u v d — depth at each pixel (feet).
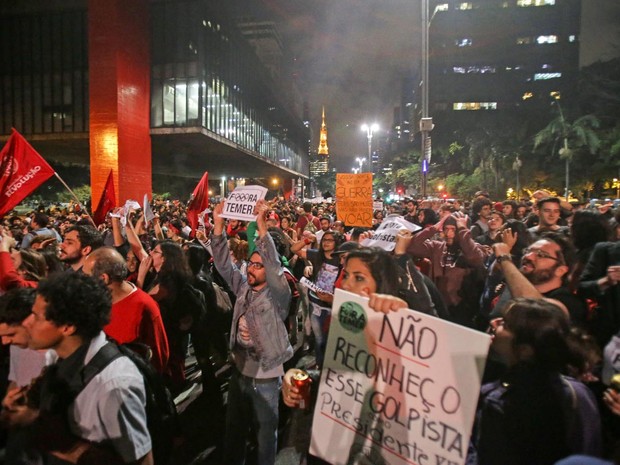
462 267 17.39
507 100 298.97
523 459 6.02
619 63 154.51
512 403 6.25
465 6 298.56
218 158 171.73
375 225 40.50
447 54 301.02
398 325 6.36
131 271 18.21
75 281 7.20
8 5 110.32
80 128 110.11
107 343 7.52
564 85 295.48
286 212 48.08
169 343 15.30
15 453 7.36
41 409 7.14
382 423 6.39
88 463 6.79
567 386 6.22
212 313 18.15
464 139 214.69
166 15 110.83
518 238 16.72
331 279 16.61
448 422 5.77
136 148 98.94
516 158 163.02
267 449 11.35
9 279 11.75
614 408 6.65
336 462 6.75
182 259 15.62
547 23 295.48
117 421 6.84
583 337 6.70
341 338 6.93
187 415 16.92
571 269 11.74
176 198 227.20
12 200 18.63
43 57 111.65
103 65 90.38
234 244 20.75
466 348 5.71
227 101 134.62
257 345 11.42
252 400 11.41
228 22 135.64
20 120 113.09
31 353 8.94
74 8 108.27
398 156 262.47
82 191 156.35
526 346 6.39
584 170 147.43
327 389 6.97
